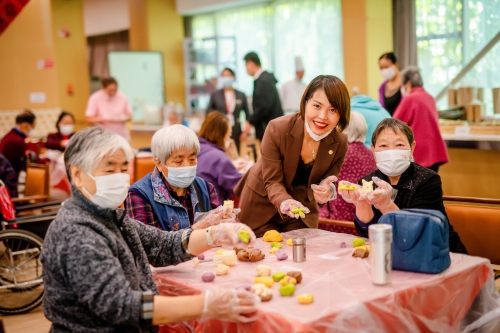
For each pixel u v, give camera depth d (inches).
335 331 58.6
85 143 66.0
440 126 183.6
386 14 298.5
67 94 444.1
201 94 393.1
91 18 465.4
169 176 90.7
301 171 100.5
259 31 371.6
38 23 321.7
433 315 68.5
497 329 75.5
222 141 143.7
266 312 60.2
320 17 336.5
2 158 183.6
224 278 74.2
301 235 96.3
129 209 91.5
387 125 89.5
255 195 105.4
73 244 62.4
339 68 331.6
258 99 230.4
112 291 61.7
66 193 216.8
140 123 386.0
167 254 78.6
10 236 141.3
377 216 90.4
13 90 316.8
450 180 180.9
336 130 97.4
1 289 154.9
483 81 215.6
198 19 412.2
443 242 71.4
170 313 62.2
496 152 168.1
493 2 263.7
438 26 287.1
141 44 409.1
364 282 68.2
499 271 96.7
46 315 65.5
